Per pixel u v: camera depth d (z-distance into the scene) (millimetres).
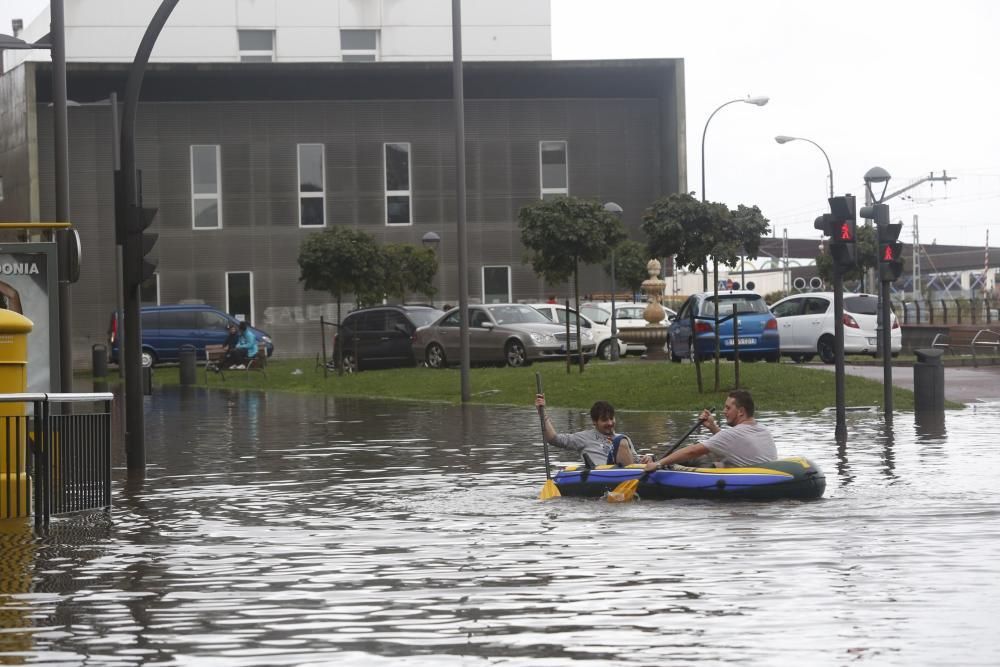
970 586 14555
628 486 22281
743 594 14352
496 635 12742
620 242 55219
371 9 112375
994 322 90938
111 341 77000
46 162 91062
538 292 95000
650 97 95812
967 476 24453
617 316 69062
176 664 11938
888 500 21562
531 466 27938
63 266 30453
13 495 22312
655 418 39125
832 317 59594
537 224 54156
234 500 23734
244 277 93375
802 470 21734
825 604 13773
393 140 94312
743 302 55094
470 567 16469
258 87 92938
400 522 20578
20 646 12688
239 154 93125
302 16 111562
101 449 23062
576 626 13023
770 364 47875
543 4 114688
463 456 30188
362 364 64750
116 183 28641
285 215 93625
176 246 92688
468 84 94250
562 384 48281
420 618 13578
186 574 16406
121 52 108875
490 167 94875
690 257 49094
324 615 13852
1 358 22531
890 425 35000
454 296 94625
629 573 15742
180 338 81875
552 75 93938
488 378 52938
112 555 17938
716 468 22266
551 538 18609
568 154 95312
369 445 33375
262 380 65250
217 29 110312
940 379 38125
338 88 93688
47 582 15953
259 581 15859
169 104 92312
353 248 81562
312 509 22328
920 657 11578
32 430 23016
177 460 30938
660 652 11922
